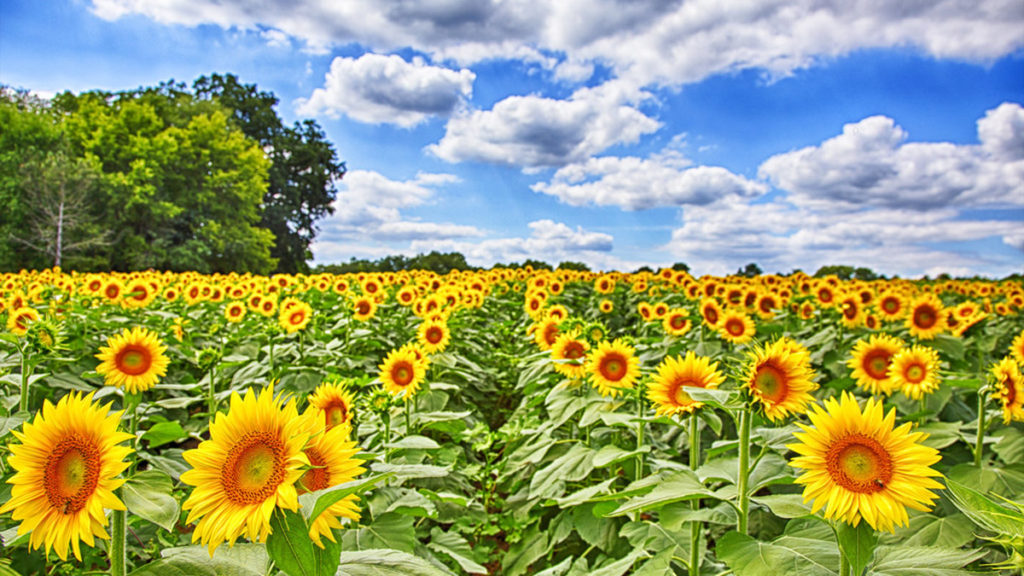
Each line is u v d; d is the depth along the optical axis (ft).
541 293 36.65
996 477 10.83
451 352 25.79
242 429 5.31
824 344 24.07
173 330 26.30
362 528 10.00
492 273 57.31
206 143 180.96
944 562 6.52
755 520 12.53
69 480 5.42
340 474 5.70
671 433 17.06
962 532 9.76
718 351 22.68
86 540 5.27
